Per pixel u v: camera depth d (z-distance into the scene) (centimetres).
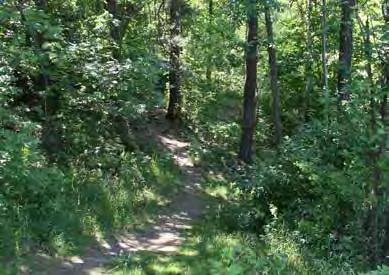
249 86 1858
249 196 1201
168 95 2317
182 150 1919
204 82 2506
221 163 1853
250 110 1875
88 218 1054
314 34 1766
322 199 1020
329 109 957
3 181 918
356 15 936
